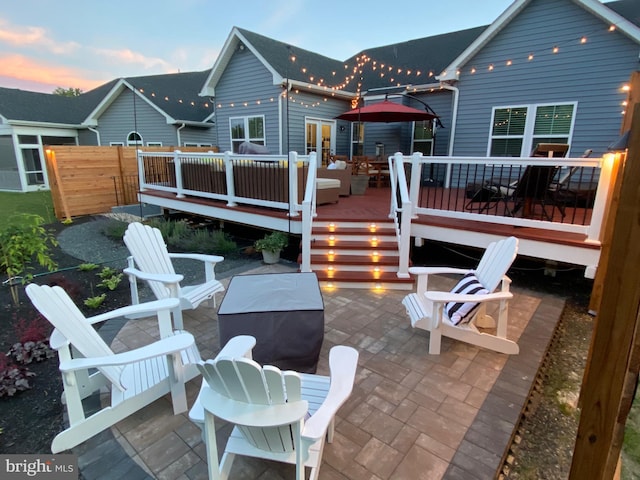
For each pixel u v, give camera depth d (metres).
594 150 7.25
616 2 8.28
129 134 15.31
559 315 3.94
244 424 1.50
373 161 9.64
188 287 3.96
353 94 11.27
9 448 2.27
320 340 2.73
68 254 6.49
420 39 12.54
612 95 6.91
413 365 2.99
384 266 4.94
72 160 9.34
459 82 8.58
